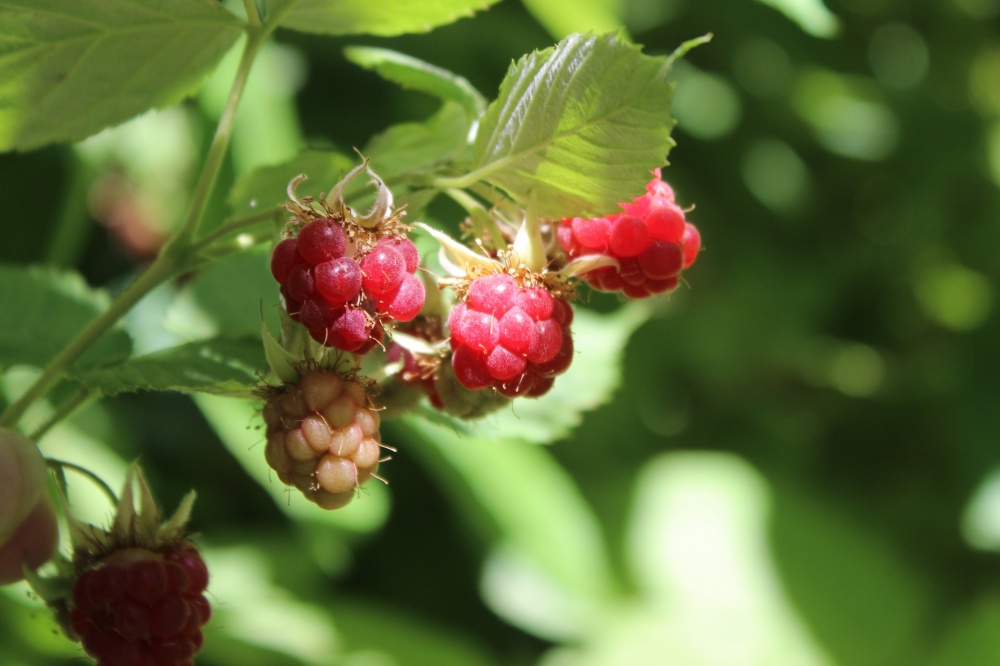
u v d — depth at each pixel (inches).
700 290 34.4
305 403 15.6
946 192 34.2
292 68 30.2
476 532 29.4
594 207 16.0
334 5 16.8
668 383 35.4
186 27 16.6
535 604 29.1
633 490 32.4
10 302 18.1
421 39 29.9
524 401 18.2
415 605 31.0
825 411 36.3
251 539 27.7
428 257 17.5
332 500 15.6
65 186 26.7
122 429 26.6
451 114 17.6
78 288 18.4
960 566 33.2
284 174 17.8
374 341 15.5
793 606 30.0
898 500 34.7
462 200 16.2
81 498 23.1
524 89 15.8
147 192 30.1
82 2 16.3
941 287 36.5
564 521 28.6
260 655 24.7
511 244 16.2
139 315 18.5
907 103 34.0
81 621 15.8
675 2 32.4
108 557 15.9
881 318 36.5
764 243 34.8
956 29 36.5
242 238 16.6
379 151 17.7
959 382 33.9
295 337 15.8
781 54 33.6
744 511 32.0
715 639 29.4
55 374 16.4
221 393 15.9
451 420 17.4
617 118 15.7
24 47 16.5
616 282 16.3
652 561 30.7
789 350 35.0
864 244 34.9
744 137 33.7
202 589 16.0
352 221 15.6
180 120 29.6
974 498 31.6
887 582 31.3
